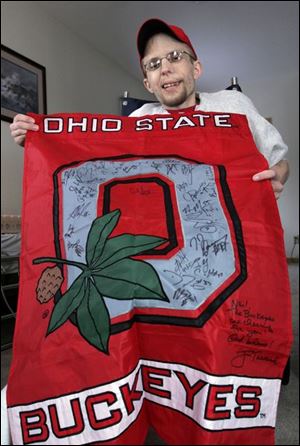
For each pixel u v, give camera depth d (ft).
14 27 8.77
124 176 2.03
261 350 1.59
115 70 12.97
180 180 1.99
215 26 11.34
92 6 9.89
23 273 1.81
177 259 1.71
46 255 1.82
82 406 1.51
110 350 1.54
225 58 13.65
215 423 1.45
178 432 1.51
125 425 1.48
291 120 16.15
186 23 11.09
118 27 10.91
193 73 3.07
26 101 9.01
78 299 1.67
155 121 2.24
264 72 15.31
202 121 2.22
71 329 1.61
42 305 1.71
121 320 1.59
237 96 3.04
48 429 1.53
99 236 1.80
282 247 1.80
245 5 10.30
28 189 2.03
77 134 2.22
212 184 1.97
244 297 1.65
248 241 1.79
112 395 1.49
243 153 2.08
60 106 10.31
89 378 1.52
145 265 1.70
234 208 1.89
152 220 1.83
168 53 2.92
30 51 9.26
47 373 1.56
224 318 1.59
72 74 10.83
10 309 4.46
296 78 15.85
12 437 1.55
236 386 1.51
